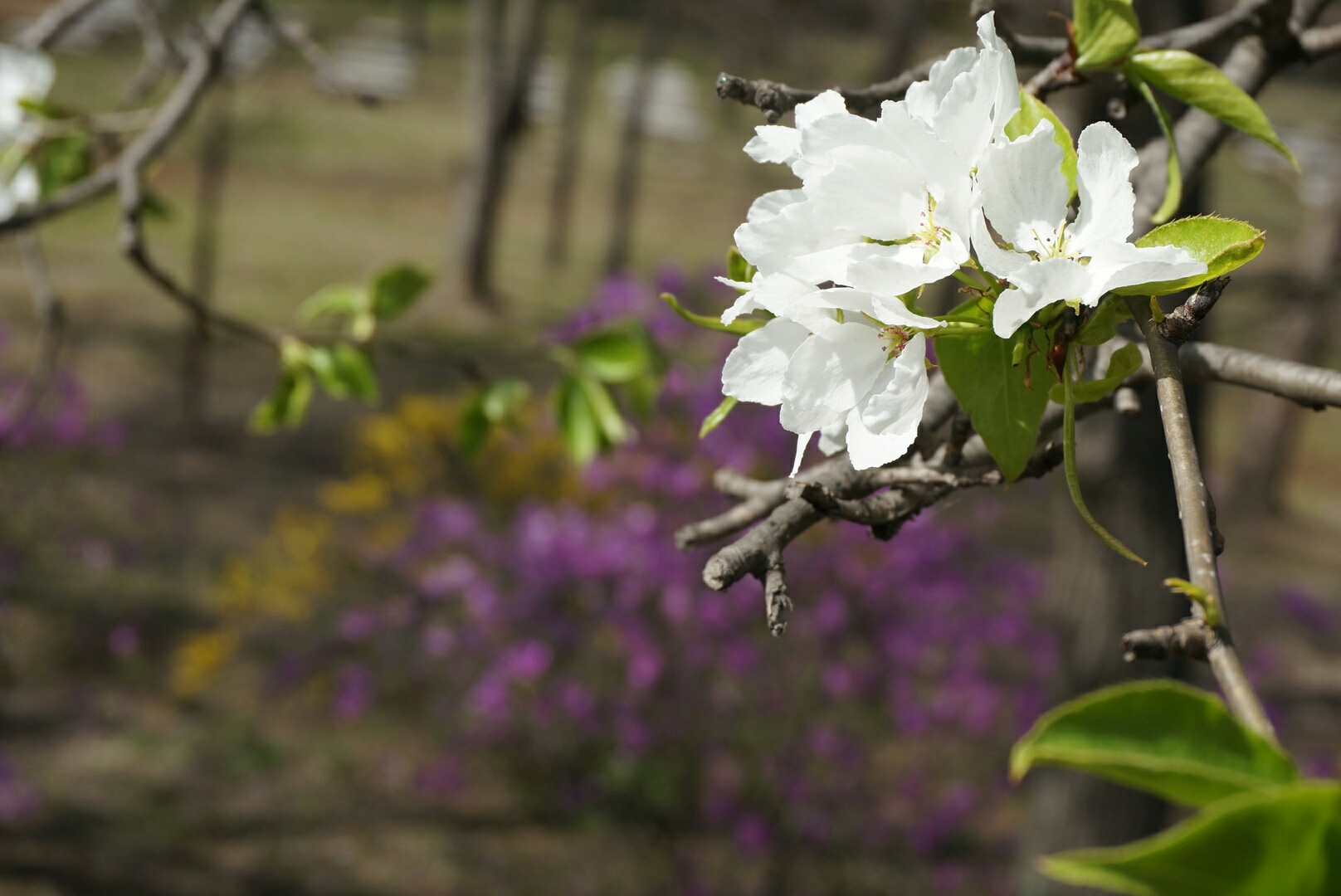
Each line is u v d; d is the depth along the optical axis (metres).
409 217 19.89
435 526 7.19
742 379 0.94
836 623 6.02
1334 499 14.10
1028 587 6.77
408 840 6.42
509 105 16.33
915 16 11.67
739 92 1.02
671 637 6.20
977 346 0.89
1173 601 3.90
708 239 21.27
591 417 2.68
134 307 14.09
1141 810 4.29
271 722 7.42
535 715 6.40
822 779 6.32
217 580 8.80
